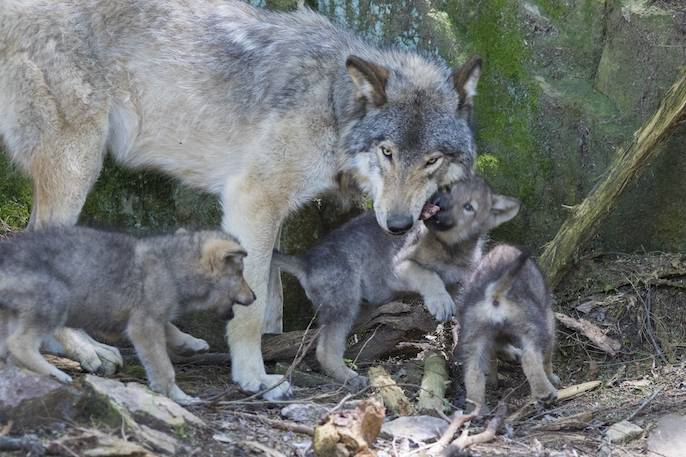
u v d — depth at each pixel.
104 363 10.02
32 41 10.87
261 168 10.87
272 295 11.88
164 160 11.77
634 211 12.82
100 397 8.05
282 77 11.07
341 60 11.21
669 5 12.52
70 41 10.95
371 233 11.32
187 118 11.43
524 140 13.19
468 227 11.28
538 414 10.12
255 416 9.16
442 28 13.40
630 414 10.09
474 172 11.50
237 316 10.28
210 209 13.13
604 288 12.37
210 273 9.43
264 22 11.62
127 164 11.84
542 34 13.18
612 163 12.08
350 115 10.93
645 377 11.22
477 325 9.80
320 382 10.70
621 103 12.77
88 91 11.01
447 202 11.03
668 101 11.49
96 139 11.12
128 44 11.28
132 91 11.40
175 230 10.12
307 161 10.95
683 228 12.62
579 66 13.20
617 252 12.95
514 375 11.51
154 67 11.37
